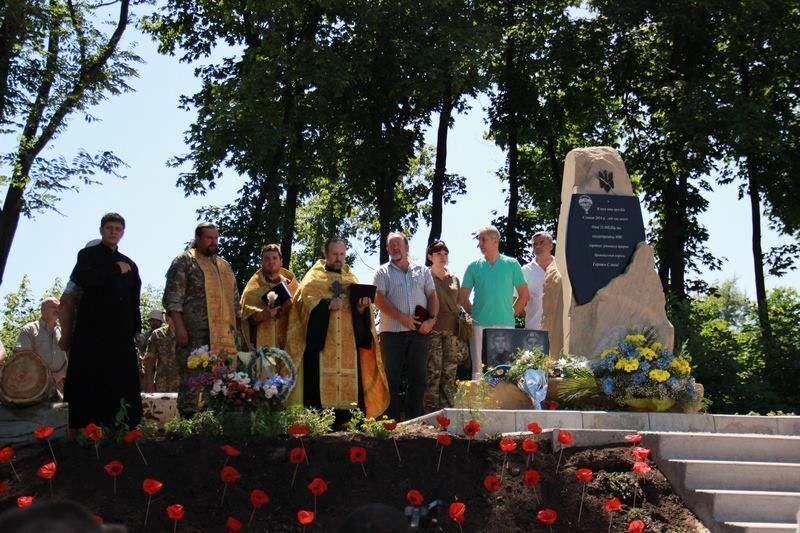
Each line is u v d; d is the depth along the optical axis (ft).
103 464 28.32
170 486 27.78
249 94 80.69
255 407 31.63
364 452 28.66
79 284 31.12
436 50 83.30
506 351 38.88
